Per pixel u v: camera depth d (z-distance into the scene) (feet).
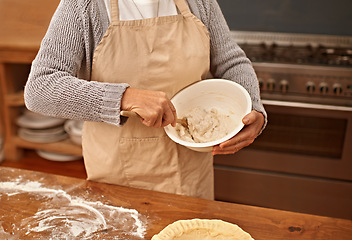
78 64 3.77
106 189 3.67
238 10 8.74
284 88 6.95
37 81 3.50
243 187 7.56
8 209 3.36
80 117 3.49
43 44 3.61
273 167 7.32
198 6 4.14
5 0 8.37
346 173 7.02
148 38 3.83
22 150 9.05
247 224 3.20
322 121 6.85
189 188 4.45
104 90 3.36
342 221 3.24
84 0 3.66
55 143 8.63
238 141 3.67
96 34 3.77
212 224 3.05
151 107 3.34
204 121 3.97
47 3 8.32
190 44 3.97
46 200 3.49
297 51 7.70
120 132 4.07
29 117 8.65
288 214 3.32
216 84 4.05
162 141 4.11
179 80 4.03
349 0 8.09
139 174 4.28
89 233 3.10
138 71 3.88
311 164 7.13
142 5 3.90
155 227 3.17
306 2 8.30
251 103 3.76
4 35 8.05
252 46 8.05
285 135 7.13
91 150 4.25
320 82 6.79
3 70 8.29
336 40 8.21
